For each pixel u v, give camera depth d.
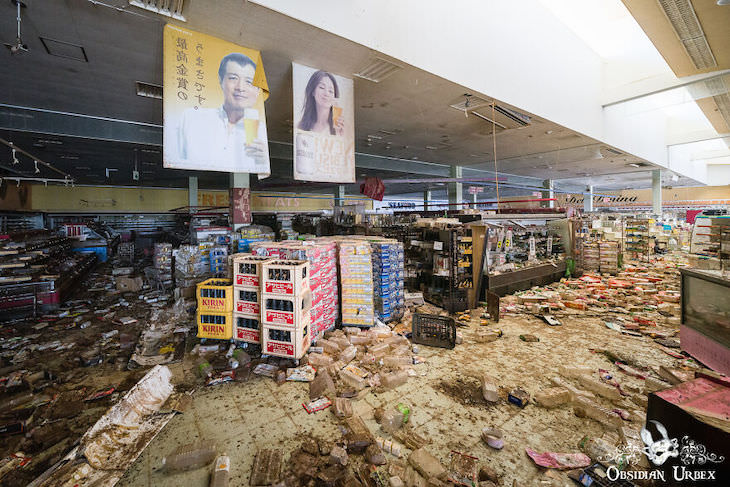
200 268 6.93
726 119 13.39
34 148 10.65
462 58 7.12
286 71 6.47
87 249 13.17
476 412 3.01
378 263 5.41
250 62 5.31
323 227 12.79
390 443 2.52
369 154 15.14
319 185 20.89
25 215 10.20
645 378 3.55
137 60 5.74
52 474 2.22
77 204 18.48
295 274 3.78
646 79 11.16
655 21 6.85
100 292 8.20
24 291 6.02
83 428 2.80
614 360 4.13
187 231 16.39
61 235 11.23
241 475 2.26
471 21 7.32
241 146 5.16
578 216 11.15
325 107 6.35
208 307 4.34
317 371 3.71
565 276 9.42
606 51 12.05
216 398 3.21
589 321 5.68
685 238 17.70
